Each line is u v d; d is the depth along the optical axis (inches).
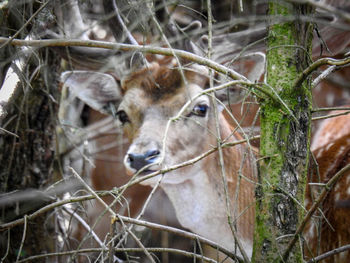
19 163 412.5
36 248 410.0
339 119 489.4
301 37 288.7
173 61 410.0
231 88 418.0
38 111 414.6
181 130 393.1
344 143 418.0
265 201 283.0
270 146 283.9
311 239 381.7
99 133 548.7
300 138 285.4
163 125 392.5
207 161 401.1
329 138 478.0
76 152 504.7
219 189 402.3
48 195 389.7
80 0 418.3
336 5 454.6
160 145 381.7
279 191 281.3
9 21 379.9
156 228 294.7
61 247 421.7
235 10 493.4
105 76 435.5
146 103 399.9
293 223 282.0
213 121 407.2
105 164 561.6
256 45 434.3
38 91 413.1
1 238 404.8
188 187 405.1
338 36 493.7
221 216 402.0
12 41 306.3
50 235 414.0
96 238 378.0
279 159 282.7
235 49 429.7
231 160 406.6
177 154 389.4
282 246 280.5
